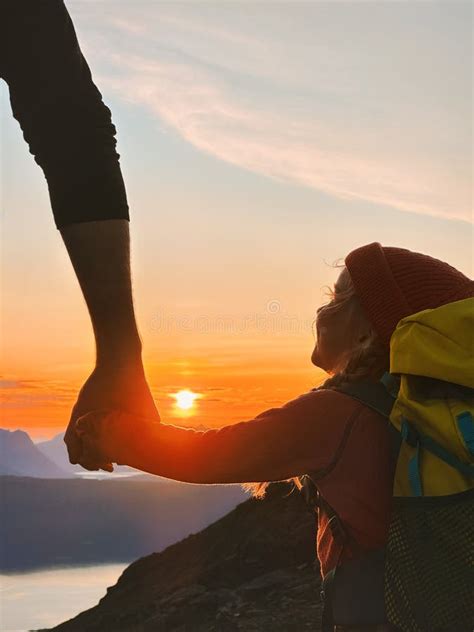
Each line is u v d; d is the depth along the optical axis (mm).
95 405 1584
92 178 1460
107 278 1465
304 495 1936
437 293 1865
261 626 8742
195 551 16141
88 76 1548
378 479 1768
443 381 1690
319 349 2010
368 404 1810
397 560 1634
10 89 1517
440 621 1570
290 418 1804
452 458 1615
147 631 10133
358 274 1916
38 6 1479
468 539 1575
